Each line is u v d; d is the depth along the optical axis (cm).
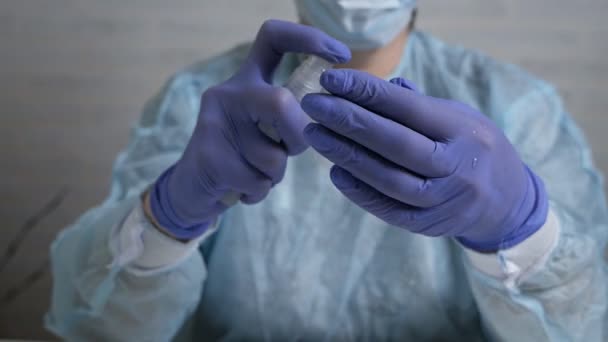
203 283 97
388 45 96
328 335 95
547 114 100
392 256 95
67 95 141
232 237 97
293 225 96
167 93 104
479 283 82
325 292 95
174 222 78
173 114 102
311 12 90
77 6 137
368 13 87
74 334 91
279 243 96
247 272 96
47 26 138
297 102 68
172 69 139
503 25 134
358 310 95
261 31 74
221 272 97
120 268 83
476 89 102
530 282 78
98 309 87
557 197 91
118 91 141
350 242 96
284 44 72
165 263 82
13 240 148
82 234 90
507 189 71
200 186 73
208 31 137
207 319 99
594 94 135
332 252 96
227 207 77
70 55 139
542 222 76
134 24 138
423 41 108
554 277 77
